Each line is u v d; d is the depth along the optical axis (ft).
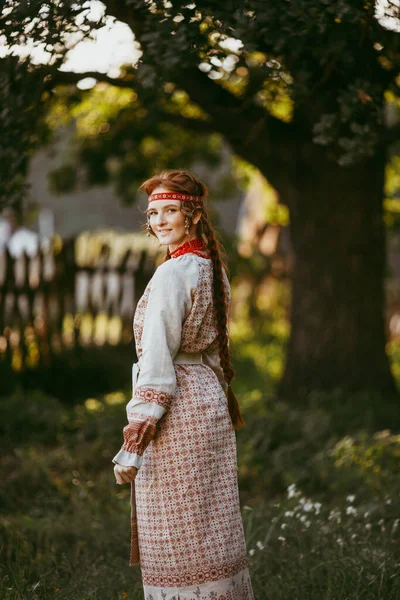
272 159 22.24
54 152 24.17
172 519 8.34
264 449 18.40
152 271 33.01
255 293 42.86
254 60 16.52
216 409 8.57
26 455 17.69
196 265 8.57
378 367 22.84
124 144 26.78
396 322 42.78
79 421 21.15
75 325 28.89
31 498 15.56
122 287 31.86
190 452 8.36
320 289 22.77
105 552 12.67
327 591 10.19
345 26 11.53
